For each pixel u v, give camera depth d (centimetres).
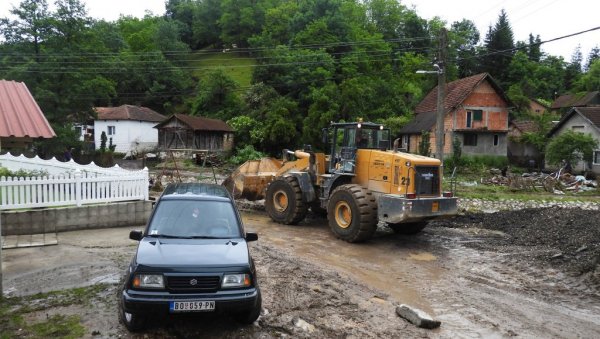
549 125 3956
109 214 1044
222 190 668
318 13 5759
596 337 537
